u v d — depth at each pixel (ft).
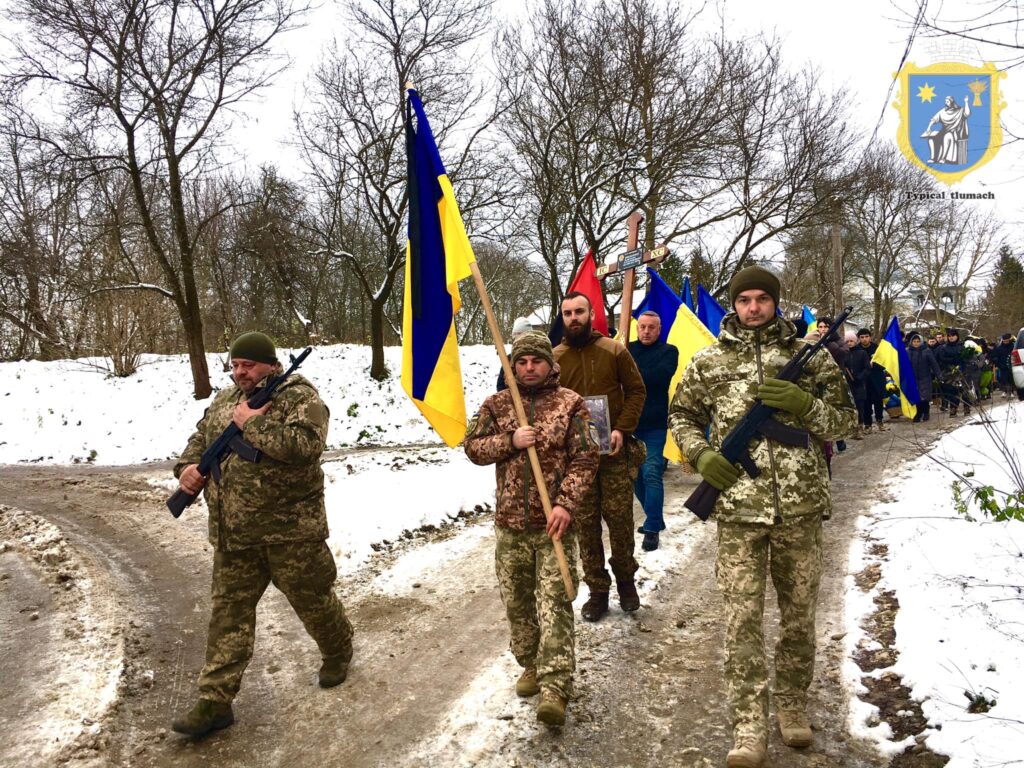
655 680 11.96
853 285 130.62
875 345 47.73
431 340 12.80
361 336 110.42
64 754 10.05
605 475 14.40
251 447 10.80
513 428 11.06
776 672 10.01
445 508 23.11
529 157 55.88
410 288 12.87
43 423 46.16
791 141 54.85
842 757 9.39
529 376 11.05
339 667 12.30
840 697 10.88
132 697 11.83
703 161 53.36
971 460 22.90
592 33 51.75
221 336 75.97
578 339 14.84
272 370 11.39
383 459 33.42
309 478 11.25
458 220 12.62
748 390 9.82
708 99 50.47
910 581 14.47
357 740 10.54
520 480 10.89
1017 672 10.14
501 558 11.07
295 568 11.18
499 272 105.81
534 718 10.85
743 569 9.55
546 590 10.55
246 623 11.02
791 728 9.71
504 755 9.98
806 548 9.53
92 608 15.79
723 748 9.93
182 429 46.03
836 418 9.59
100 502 27.32
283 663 13.20
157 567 18.99
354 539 20.01
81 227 69.72
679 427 10.18
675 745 10.06
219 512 10.86
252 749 10.37
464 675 12.44
